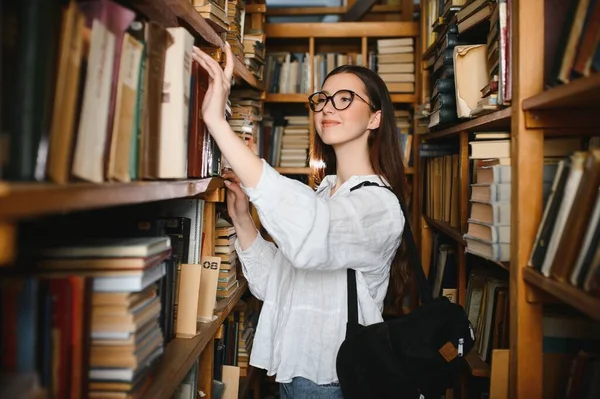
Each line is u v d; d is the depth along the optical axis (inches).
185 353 45.3
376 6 147.2
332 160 72.9
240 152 45.5
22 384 24.4
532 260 49.6
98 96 27.7
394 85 127.9
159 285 45.9
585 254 38.6
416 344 47.8
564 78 44.7
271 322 59.3
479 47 73.5
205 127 50.6
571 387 52.2
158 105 36.7
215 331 57.3
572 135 54.1
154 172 36.4
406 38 129.6
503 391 54.0
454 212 88.6
